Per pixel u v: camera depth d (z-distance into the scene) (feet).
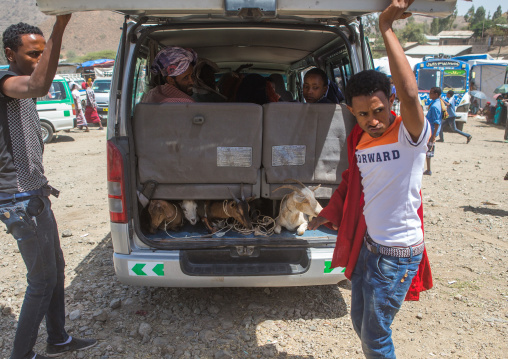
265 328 10.76
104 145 44.57
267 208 12.30
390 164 6.72
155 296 12.35
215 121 9.94
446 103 45.55
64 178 28.68
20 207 8.19
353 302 7.70
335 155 10.41
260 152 10.23
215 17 10.28
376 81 6.36
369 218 7.13
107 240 16.96
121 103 9.82
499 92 64.80
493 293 12.60
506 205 21.56
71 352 9.81
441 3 7.55
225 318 11.22
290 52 15.58
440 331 10.77
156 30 10.40
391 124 6.73
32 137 8.39
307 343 10.17
